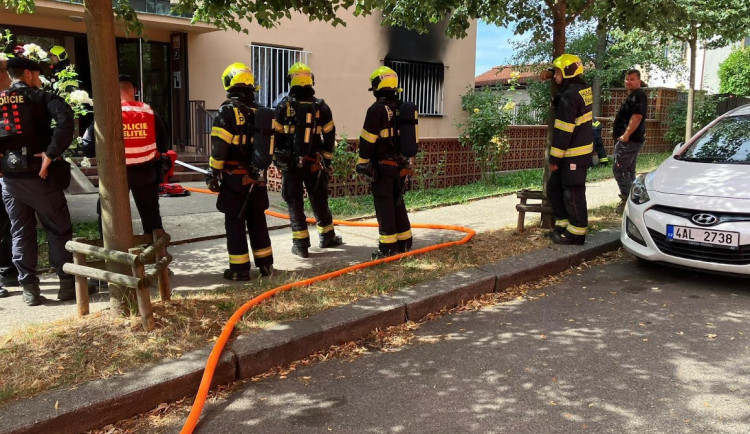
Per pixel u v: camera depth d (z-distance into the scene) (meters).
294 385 3.56
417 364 3.84
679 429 3.02
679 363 3.79
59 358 3.36
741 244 4.90
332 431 3.05
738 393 3.39
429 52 15.27
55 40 10.76
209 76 11.98
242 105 4.85
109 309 4.16
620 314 4.70
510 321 4.59
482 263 5.66
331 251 6.24
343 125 14.08
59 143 4.31
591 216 7.79
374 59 14.34
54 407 2.91
